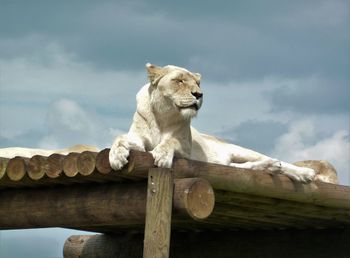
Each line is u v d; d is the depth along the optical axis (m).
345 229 15.84
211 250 17.06
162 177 10.48
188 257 17.30
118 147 10.66
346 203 13.44
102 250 17.75
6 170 11.91
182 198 10.44
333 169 14.65
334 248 15.90
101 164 10.77
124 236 17.42
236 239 16.95
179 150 11.62
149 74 12.19
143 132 12.27
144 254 10.46
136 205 11.09
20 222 12.90
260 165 12.59
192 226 16.31
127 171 10.63
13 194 13.02
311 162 14.62
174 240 17.58
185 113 11.73
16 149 14.98
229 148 14.12
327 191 13.03
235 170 11.68
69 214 12.09
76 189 12.14
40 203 12.53
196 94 11.80
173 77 11.95
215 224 15.91
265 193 12.16
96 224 11.94
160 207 10.42
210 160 13.73
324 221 15.15
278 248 16.47
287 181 12.48
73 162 11.09
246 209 13.56
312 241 16.17
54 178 11.50
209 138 14.27
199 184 10.56
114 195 11.47
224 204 12.99
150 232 10.44
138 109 12.44
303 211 13.82
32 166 11.59
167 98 11.94
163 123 12.21
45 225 12.69
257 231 16.78
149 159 10.80
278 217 14.59
